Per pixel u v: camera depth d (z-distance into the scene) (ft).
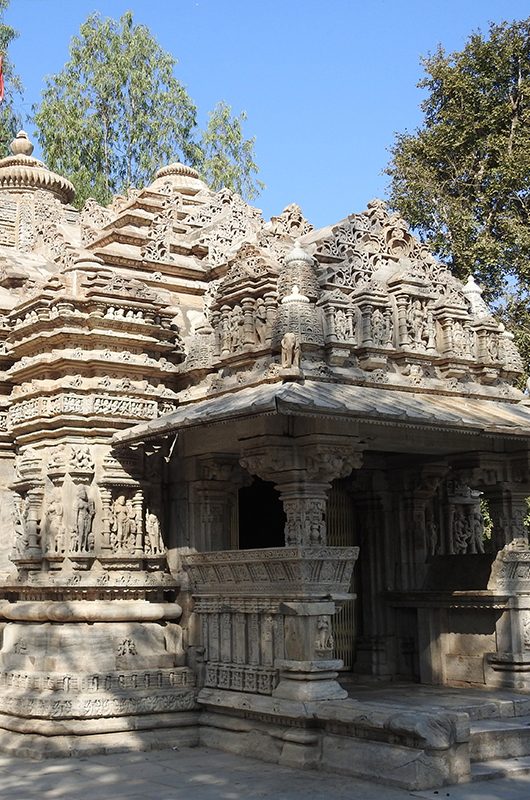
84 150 95.30
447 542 44.42
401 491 41.81
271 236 40.73
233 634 35.14
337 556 32.55
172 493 38.83
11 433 39.91
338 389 32.76
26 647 36.24
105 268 38.81
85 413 37.04
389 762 28.07
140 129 97.25
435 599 39.19
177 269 43.83
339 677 41.29
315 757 30.55
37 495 37.22
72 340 37.24
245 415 29.68
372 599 41.75
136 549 37.01
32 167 53.88
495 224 73.15
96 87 96.43
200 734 34.99
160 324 39.68
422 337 37.50
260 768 30.60
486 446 37.83
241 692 34.12
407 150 77.30
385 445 35.73
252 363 35.35
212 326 38.40
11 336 40.01
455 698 34.71
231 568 34.81
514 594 37.35
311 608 31.83
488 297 71.77
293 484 32.55
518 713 33.71
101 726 33.50
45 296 37.91
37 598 36.68
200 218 46.85
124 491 37.37
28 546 36.73
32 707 33.53
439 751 27.66
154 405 38.34
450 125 76.23
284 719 31.81
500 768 29.35
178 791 27.27
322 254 37.60
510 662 36.76
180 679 36.17
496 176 73.56
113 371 37.70
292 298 34.14
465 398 38.11
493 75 76.38
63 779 29.04
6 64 94.58
